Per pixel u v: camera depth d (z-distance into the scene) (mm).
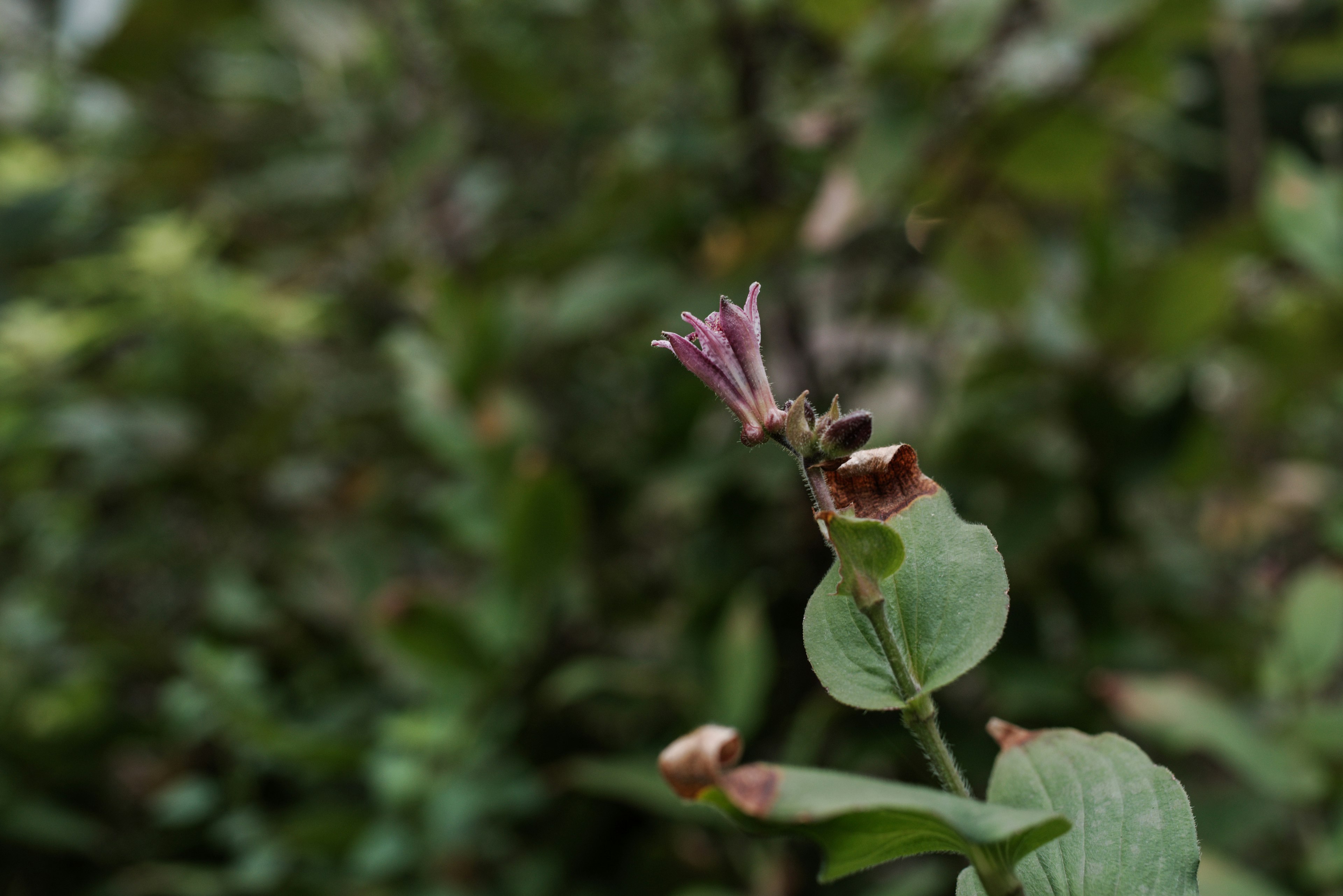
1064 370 1498
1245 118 1793
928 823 546
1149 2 1245
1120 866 589
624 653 1749
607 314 1605
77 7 2076
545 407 1939
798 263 1513
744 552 1591
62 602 1778
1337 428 1994
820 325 1767
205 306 1696
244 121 1957
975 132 1392
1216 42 1674
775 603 1583
